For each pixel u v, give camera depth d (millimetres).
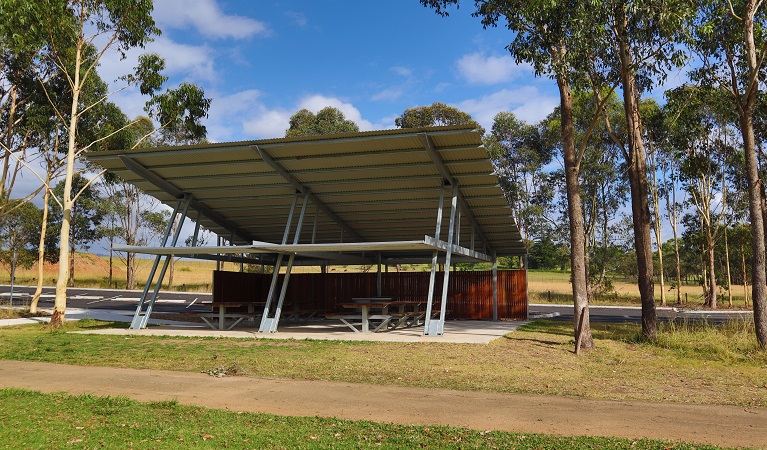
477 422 6484
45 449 5094
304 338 14492
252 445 5309
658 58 12117
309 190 16828
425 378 9469
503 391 8492
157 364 10875
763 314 13492
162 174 16516
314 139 13820
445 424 6375
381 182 16047
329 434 5766
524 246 21234
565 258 42875
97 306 28359
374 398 7867
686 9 11469
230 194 17797
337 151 14445
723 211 34844
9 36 18250
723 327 17000
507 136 41125
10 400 7305
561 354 12500
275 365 10633
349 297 22859
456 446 5344
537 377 9734
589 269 38250
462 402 7621
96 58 21281
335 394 8141
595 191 38062
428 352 12141
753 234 13820
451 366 10586
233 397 7883
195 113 21875
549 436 5762
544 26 12578
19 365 10828
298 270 50062
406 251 21266
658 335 15352
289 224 16375
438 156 14148
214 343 13766
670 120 21641
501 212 17922
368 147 14094
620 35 12758
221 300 19547
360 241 21375
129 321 20234
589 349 13125
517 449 5262
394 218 19016
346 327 18219
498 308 21641
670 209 38312
